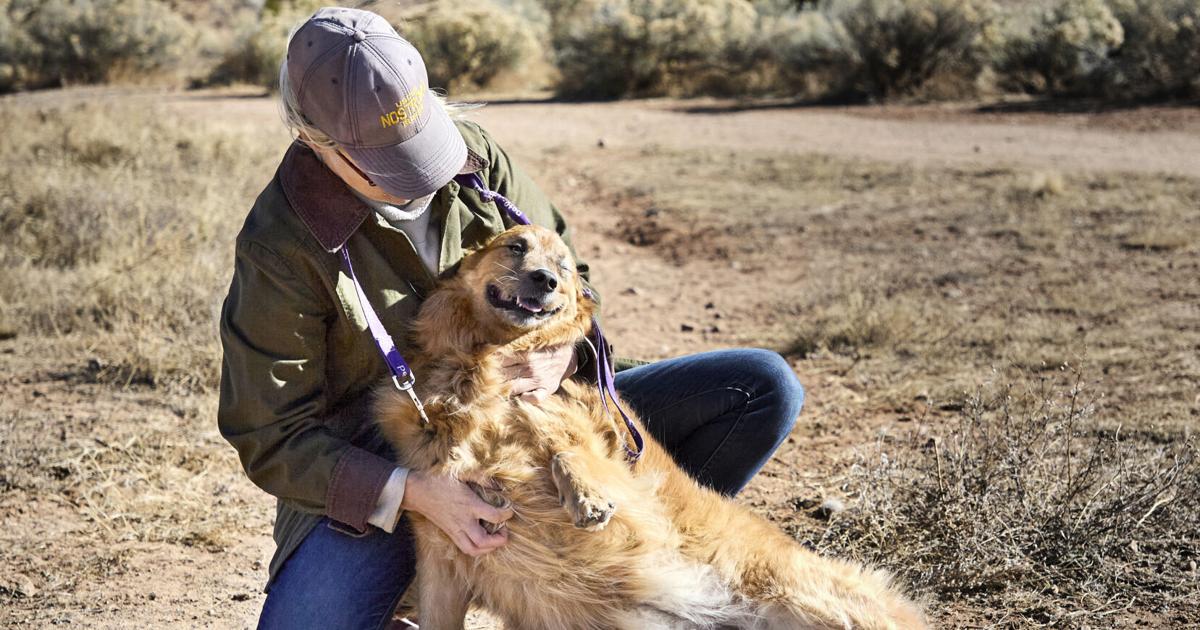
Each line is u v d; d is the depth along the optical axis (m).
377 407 3.10
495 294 3.24
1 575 4.18
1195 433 5.08
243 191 10.91
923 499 4.30
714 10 27.64
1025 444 4.43
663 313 8.34
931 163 14.66
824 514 4.60
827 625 3.19
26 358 6.77
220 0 50.16
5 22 33.00
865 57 23.48
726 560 3.20
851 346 6.99
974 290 8.29
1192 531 4.21
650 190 13.54
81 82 33.06
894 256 9.61
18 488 4.95
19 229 9.19
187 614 3.97
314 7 32.94
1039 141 16.38
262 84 31.73
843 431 5.60
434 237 3.27
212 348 6.46
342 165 2.89
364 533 2.98
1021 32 22.64
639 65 27.11
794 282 9.02
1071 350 6.58
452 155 2.91
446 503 2.93
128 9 33.94
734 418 3.70
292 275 2.92
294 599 3.00
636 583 3.08
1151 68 20.64
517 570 3.05
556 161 16.53
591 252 10.63
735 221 11.50
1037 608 3.80
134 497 4.89
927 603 3.78
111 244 8.77
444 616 3.13
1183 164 13.66
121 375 6.46
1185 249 9.23
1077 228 10.32
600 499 2.95
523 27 30.70
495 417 3.09
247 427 2.99
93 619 3.90
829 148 16.69
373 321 2.99
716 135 18.94
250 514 4.82
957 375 6.24
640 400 3.76
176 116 17.36
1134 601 3.80
